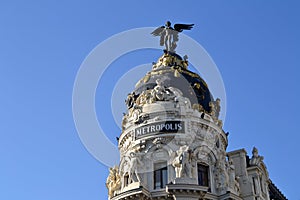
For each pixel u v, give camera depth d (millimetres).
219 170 50969
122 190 49406
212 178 50562
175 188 46156
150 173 49469
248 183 57562
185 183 46688
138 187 47312
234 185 52219
